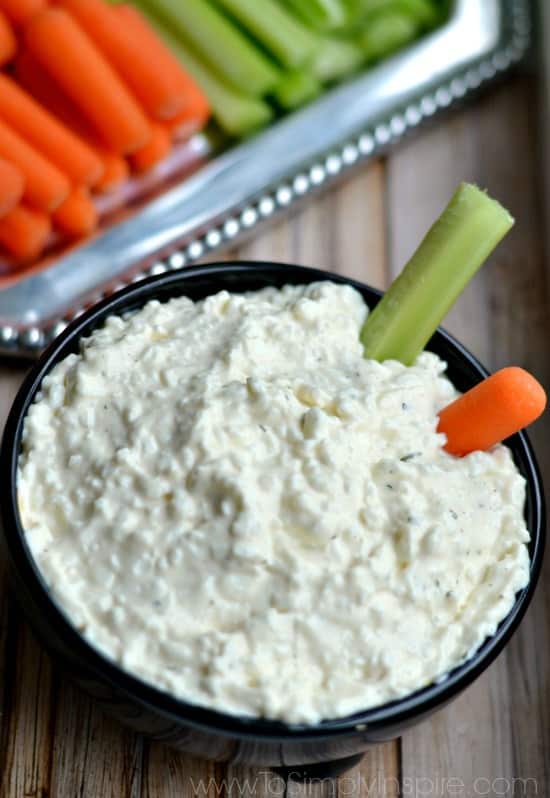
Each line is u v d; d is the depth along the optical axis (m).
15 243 0.51
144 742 0.45
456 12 0.60
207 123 0.57
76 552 0.40
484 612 0.41
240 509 0.39
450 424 0.43
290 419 0.41
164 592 0.39
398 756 0.47
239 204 0.54
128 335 0.42
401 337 0.44
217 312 0.43
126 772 0.45
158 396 0.41
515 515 0.43
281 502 0.40
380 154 0.57
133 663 0.39
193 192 0.54
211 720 0.39
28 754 0.45
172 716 0.39
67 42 0.52
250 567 0.39
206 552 0.39
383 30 0.59
